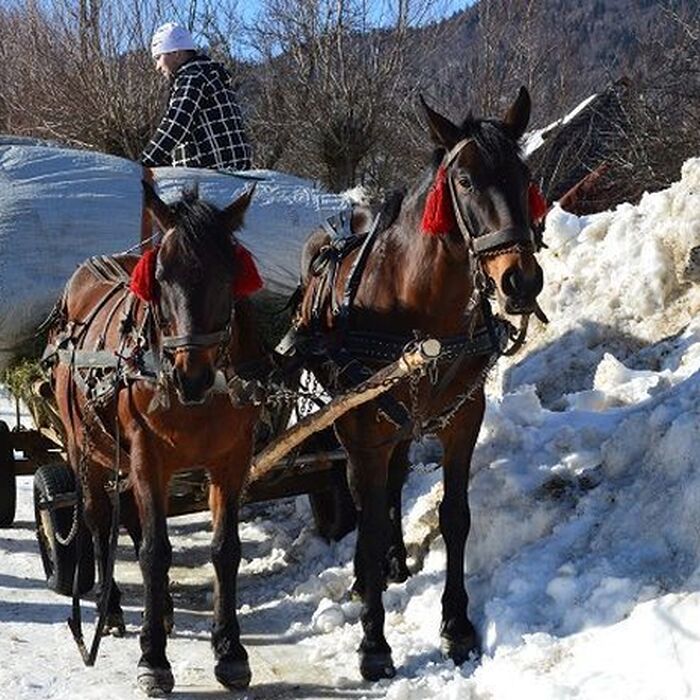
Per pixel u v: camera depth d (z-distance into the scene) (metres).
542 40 19.14
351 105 17.66
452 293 5.23
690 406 5.65
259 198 7.44
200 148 8.14
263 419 6.02
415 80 18.16
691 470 5.23
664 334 7.61
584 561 5.30
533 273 4.72
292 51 18.45
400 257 5.41
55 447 7.30
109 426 5.53
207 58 8.23
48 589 6.79
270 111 18.77
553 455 6.17
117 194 7.16
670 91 16.44
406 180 17.75
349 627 5.90
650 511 5.27
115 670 5.52
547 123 18.83
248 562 7.16
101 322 5.79
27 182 7.12
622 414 6.43
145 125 17.77
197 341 4.80
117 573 7.07
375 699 5.14
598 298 8.10
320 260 5.98
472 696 4.89
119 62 18.02
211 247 4.86
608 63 19.97
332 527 6.97
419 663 5.39
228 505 5.39
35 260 6.88
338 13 17.86
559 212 8.61
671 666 4.44
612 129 17.83
